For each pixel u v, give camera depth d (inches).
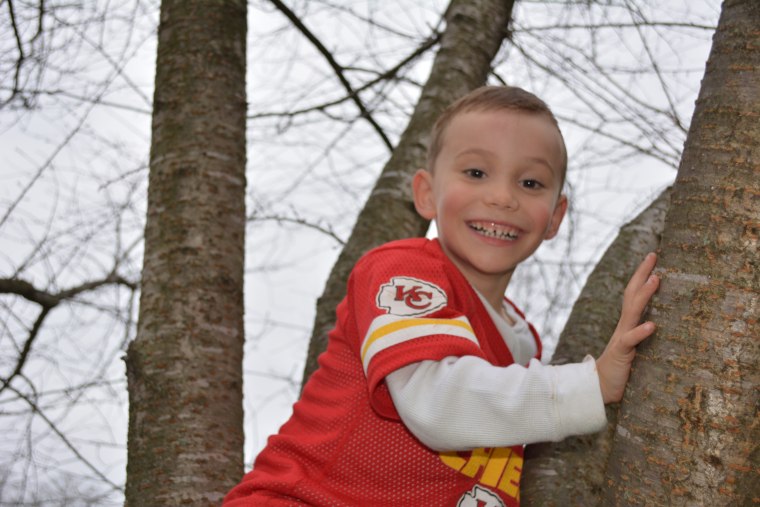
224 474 99.3
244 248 115.2
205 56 120.4
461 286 75.9
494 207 75.5
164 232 110.9
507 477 79.1
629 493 55.4
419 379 63.5
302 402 81.4
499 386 61.6
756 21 57.2
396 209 122.5
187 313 105.9
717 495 52.3
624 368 59.2
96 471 174.6
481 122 76.7
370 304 68.9
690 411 53.6
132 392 104.3
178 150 115.0
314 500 74.1
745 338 53.1
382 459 74.5
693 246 55.9
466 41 145.3
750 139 55.2
